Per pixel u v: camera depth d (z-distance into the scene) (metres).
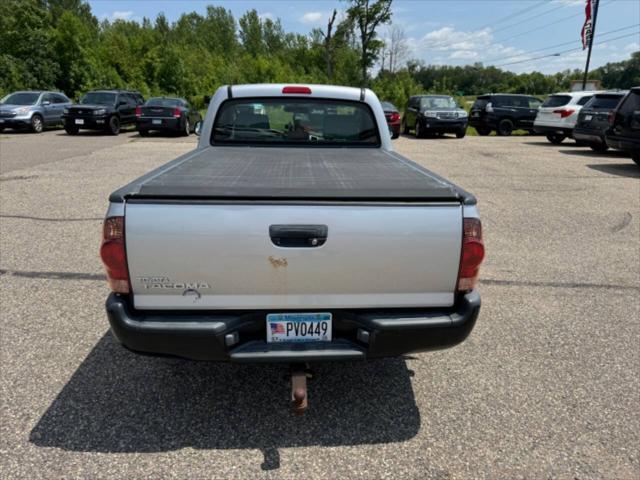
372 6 45.69
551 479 2.36
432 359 3.45
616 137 11.33
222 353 2.36
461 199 2.36
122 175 10.05
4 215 6.83
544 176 10.66
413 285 2.40
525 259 5.46
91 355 3.40
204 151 4.24
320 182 2.54
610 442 2.61
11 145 15.59
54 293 4.35
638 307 4.27
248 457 2.48
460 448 2.56
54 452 2.48
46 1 70.44
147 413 2.81
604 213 7.48
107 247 2.25
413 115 21.78
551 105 17.47
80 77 37.75
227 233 2.25
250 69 54.41
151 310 2.36
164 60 44.31
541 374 3.25
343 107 4.73
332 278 2.33
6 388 3.00
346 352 2.41
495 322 3.98
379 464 2.45
